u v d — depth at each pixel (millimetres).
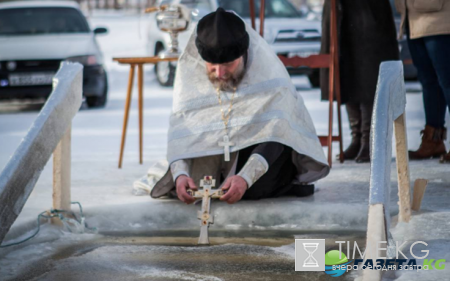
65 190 4086
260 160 3990
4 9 12609
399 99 3486
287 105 4219
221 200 3906
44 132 3572
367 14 5789
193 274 3254
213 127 4184
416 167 5438
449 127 7777
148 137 8164
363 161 5848
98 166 6012
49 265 3420
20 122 10219
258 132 4137
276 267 3344
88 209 4211
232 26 4016
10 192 3270
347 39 5844
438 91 5824
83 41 11930
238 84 4238
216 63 4078
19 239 3764
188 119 4254
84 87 11555
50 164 6113
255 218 4152
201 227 3811
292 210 4148
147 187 4625
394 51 5836
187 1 13078
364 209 4109
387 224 2857
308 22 12914
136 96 13711
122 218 4211
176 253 3611
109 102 12805
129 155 6723
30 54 11547
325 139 5902
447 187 4676
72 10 12766
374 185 2850
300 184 4457
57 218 4027
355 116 6031
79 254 3611
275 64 4305
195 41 4172
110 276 3238
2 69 11461
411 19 5594
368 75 5781
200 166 4266
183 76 4363
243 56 4188
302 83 15258
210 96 4258
